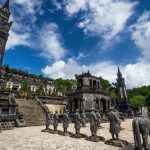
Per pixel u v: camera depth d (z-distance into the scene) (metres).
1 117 21.73
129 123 28.80
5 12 35.97
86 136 14.95
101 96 40.34
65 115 17.58
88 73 41.41
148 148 7.52
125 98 52.00
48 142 12.96
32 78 62.12
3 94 31.95
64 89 70.56
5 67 55.47
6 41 34.88
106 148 10.62
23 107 31.20
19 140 13.86
